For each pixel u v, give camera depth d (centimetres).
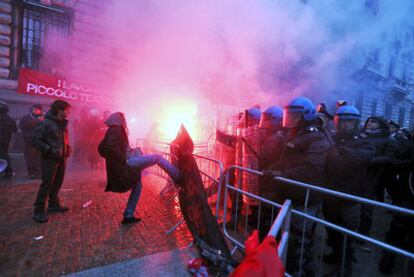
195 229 277
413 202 272
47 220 341
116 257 264
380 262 281
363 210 334
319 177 232
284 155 254
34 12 834
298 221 240
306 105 239
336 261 284
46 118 348
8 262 248
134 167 330
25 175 574
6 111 534
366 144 278
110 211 388
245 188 309
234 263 254
